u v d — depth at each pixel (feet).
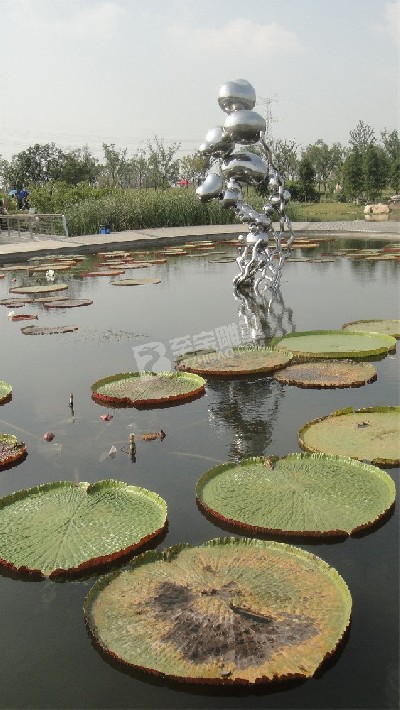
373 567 8.30
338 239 53.57
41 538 8.93
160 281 34.12
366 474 10.41
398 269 35.37
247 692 6.38
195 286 32.24
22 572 8.36
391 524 9.24
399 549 8.66
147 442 12.50
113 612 7.33
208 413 13.92
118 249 50.75
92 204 63.31
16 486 10.82
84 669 6.82
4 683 6.69
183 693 6.44
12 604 7.88
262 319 23.70
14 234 60.64
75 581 8.24
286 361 16.89
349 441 11.83
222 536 9.10
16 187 125.08
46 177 125.29
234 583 7.72
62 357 18.93
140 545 8.72
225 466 10.89
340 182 132.36
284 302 27.02
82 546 8.70
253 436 12.61
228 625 6.97
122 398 14.60
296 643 6.68
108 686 6.57
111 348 19.85
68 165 114.62
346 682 6.51
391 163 126.52
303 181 116.78
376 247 47.03
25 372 17.44
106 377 15.89
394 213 75.25
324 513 9.33
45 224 63.87
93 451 12.16
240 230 58.85
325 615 7.11
